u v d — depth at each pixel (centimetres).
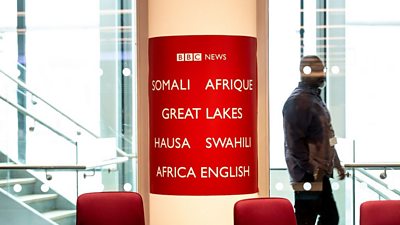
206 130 497
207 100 496
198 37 496
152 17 513
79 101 680
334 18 663
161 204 511
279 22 655
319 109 647
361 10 665
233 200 503
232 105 501
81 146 679
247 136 510
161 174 509
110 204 473
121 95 677
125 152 675
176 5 499
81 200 470
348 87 666
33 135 681
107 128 679
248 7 510
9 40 682
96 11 678
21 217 686
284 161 649
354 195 660
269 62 649
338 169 655
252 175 516
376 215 456
